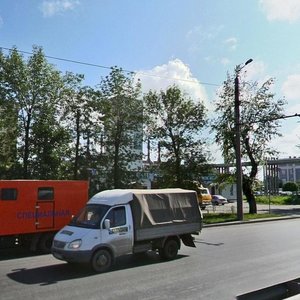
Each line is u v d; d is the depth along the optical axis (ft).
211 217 102.27
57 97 98.32
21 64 94.84
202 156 109.50
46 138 96.43
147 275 35.78
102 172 99.25
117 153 98.89
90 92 97.91
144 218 42.01
